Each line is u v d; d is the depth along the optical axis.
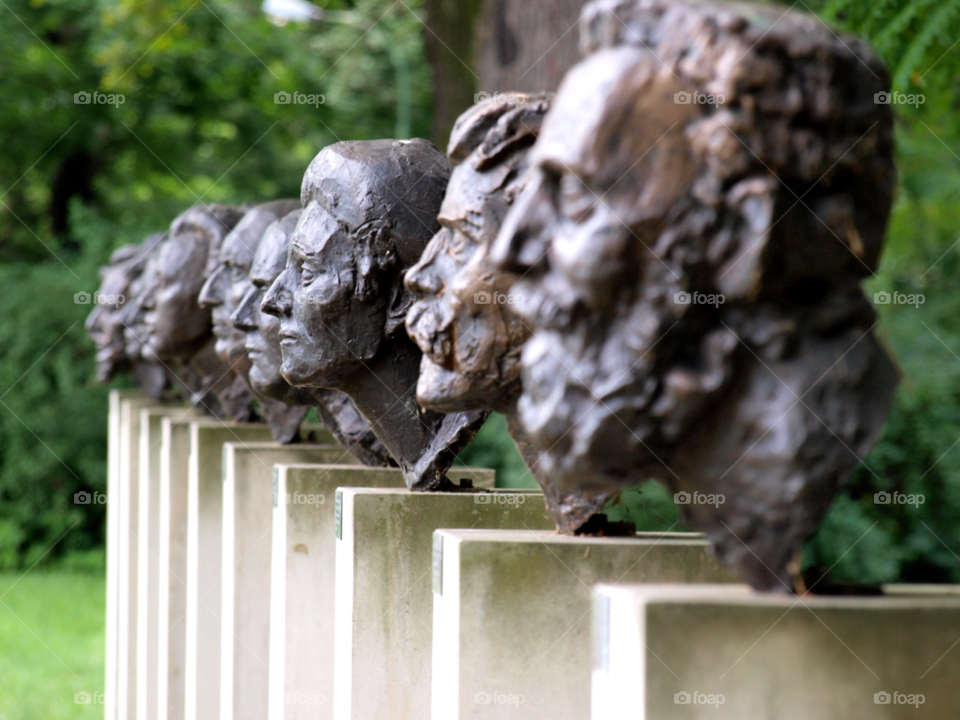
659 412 3.30
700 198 3.16
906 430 12.05
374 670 5.83
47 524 19.12
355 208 6.00
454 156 4.59
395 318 6.07
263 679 7.93
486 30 11.82
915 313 13.68
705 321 3.28
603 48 3.28
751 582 3.45
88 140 21.81
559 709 4.53
